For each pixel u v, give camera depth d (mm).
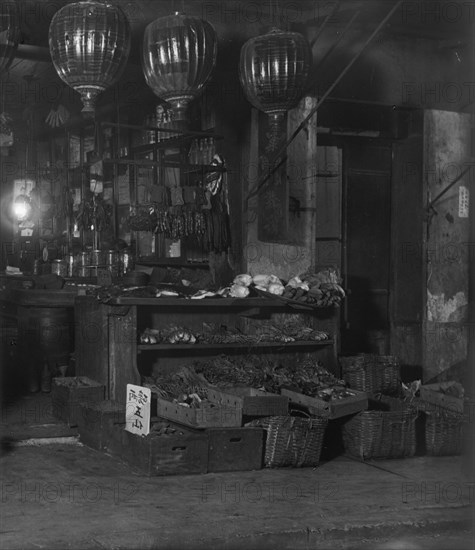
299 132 8391
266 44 7137
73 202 10367
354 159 9438
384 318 9625
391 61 9320
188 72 6703
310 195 8445
